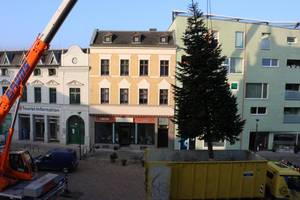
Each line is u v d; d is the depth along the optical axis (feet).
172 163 55.88
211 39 71.56
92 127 117.29
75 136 120.37
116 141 117.19
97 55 113.29
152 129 116.37
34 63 52.70
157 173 53.78
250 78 115.75
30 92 123.13
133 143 116.88
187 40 71.77
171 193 56.49
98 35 116.37
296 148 116.06
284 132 119.96
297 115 120.16
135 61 112.06
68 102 117.80
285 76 118.21
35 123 125.59
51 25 51.21
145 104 113.60
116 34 116.67
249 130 116.98
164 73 112.57
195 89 70.59
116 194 67.62
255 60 115.55
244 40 114.32
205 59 70.74
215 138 72.90
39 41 51.90
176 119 76.43
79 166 90.53
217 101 71.31
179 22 110.93
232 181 58.13
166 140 115.65
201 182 57.21
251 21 115.14
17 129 126.31
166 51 111.04
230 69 114.83
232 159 71.26
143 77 112.47
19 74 53.01
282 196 59.16
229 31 113.19
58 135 123.13
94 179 78.18
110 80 113.70
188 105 71.97
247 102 115.96
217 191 57.93
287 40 118.21
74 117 119.44
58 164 83.30
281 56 117.39
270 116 118.21
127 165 91.97
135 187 72.33
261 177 58.90
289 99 119.14
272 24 117.19
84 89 115.75
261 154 112.78
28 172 58.85
